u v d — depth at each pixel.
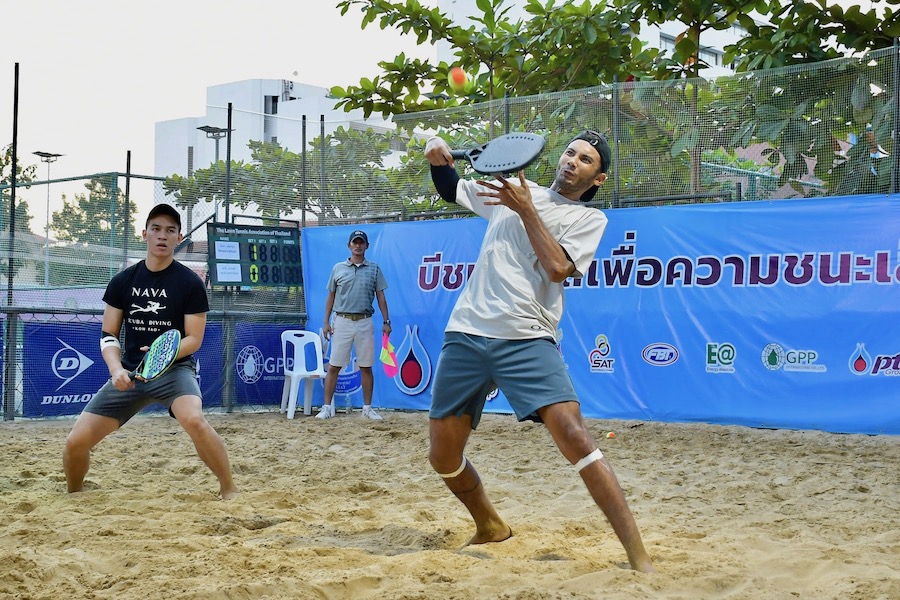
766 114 9.27
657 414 9.59
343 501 5.43
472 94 13.51
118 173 11.72
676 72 12.27
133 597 3.17
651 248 9.64
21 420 10.13
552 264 3.62
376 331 11.45
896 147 8.66
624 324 9.77
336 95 13.75
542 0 17.80
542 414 3.68
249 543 4.14
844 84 8.93
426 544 4.18
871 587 3.37
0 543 4.05
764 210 9.10
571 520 4.79
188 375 5.60
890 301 8.49
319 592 3.30
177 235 5.64
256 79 37.38
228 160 11.73
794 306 8.92
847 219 8.72
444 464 3.99
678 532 4.53
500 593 3.19
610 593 3.25
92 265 11.59
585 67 12.80
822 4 10.21
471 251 10.80
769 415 9.01
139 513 4.89
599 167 3.95
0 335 10.12
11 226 10.48
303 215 12.10
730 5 11.62
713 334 9.31
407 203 11.46
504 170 3.62
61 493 5.56
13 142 10.55
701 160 9.62
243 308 11.71
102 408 5.52
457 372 3.86
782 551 4.05
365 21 13.20
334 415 11.07
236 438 8.74
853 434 8.62
